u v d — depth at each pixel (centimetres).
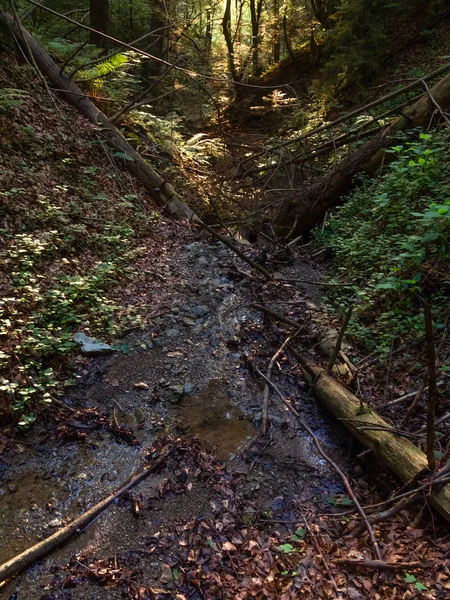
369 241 580
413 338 435
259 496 335
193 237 759
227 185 938
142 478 346
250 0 2011
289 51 1797
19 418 386
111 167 811
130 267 614
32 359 430
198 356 479
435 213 400
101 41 1144
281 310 554
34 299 473
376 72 1351
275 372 458
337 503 326
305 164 991
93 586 271
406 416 347
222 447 379
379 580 262
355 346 469
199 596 263
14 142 676
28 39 848
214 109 1509
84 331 492
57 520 314
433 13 1322
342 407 388
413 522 296
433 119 679
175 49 1352
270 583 267
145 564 283
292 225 838
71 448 373
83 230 617
